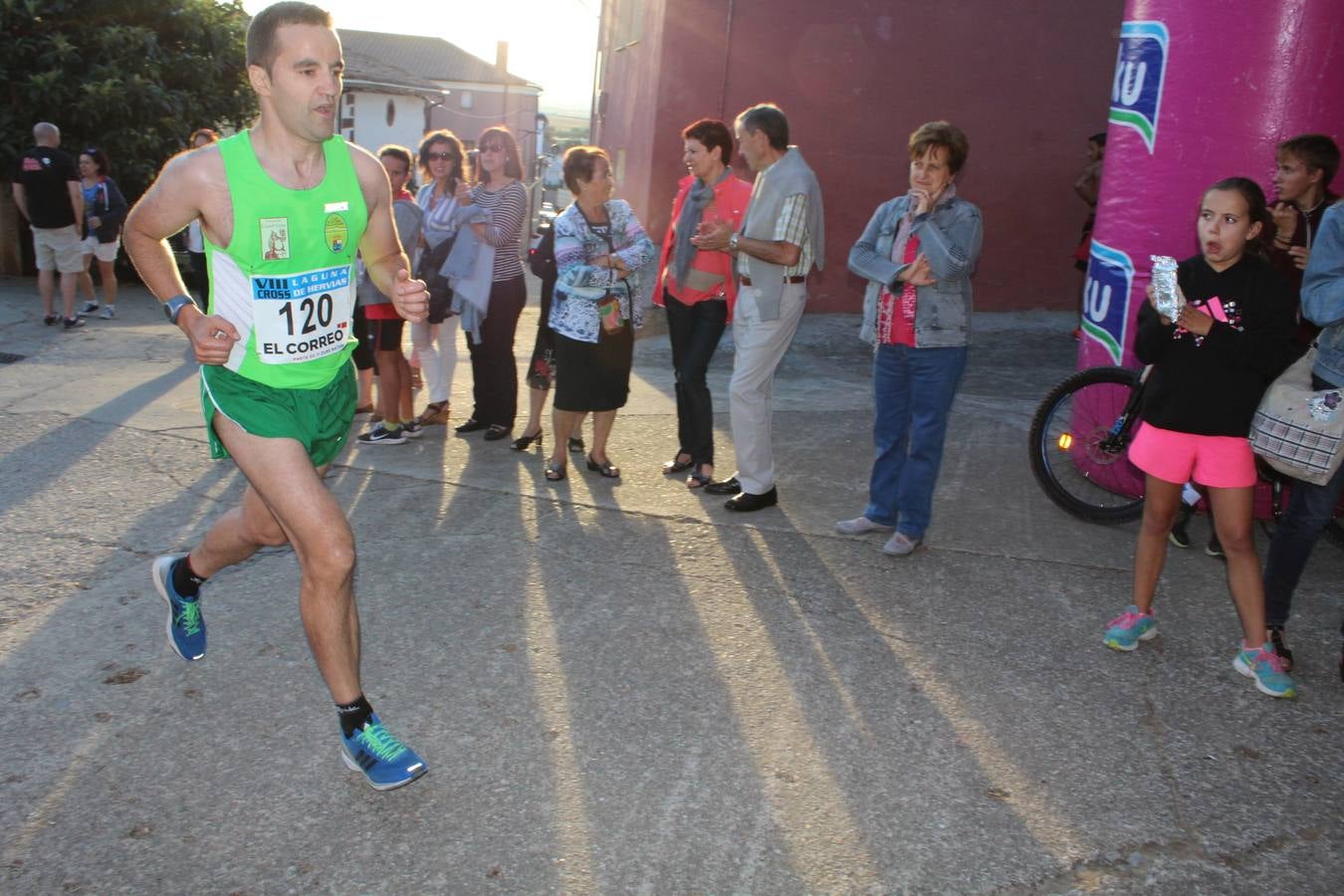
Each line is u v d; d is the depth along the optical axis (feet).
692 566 15.02
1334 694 12.23
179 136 48.32
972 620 13.66
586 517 16.88
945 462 20.35
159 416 22.00
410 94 151.53
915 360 15.08
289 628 12.73
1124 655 12.89
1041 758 10.70
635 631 12.99
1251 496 11.89
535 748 10.52
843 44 35.78
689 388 18.34
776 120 16.06
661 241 36.86
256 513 10.12
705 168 17.69
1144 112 17.54
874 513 16.28
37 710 10.89
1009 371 29.99
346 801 9.63
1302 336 13.66
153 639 12.42
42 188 31.99
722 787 10.01
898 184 36.94
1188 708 11.76
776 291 16.29
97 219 34.19
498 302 20.38
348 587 9.36
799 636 13.04
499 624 13.04
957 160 14.33
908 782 10.22
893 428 15.92
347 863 8.84
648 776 10.15
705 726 11.01
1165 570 15.49
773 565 15.17
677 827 9.43
